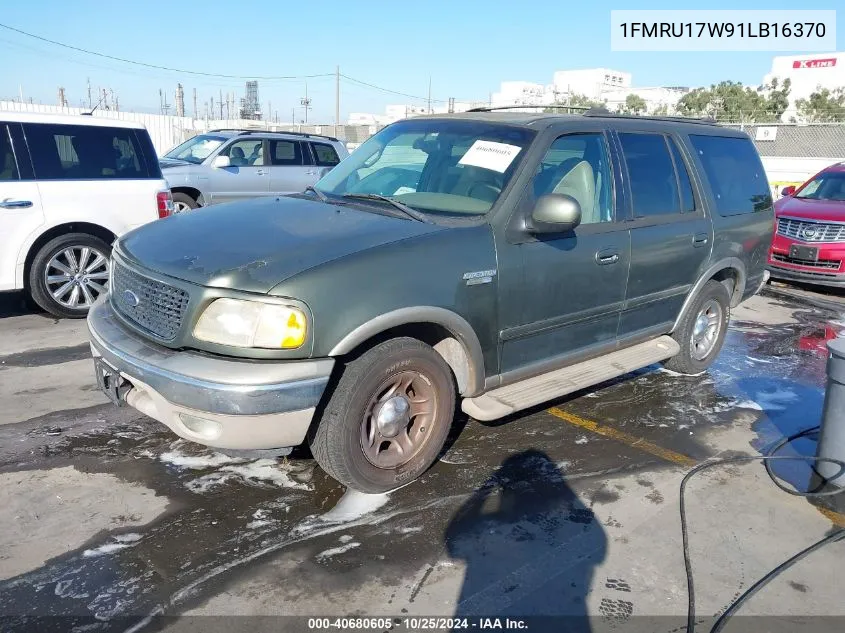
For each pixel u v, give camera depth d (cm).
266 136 1302
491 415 373
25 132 636
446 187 407
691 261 512
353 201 411
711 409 504
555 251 402
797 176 2088
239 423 302
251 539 317
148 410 331
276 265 314
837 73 7294
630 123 484
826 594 299
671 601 290
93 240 670
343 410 325
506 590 291
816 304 880
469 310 363
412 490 366
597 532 337
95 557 299
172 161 1238
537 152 403
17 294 758
